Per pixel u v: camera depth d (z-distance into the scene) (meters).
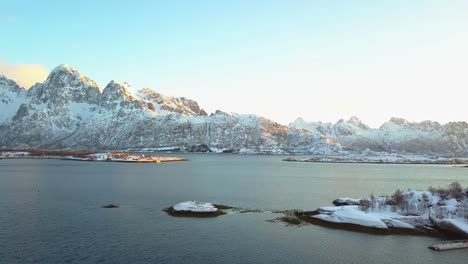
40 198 105.50
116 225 73.94
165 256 56.81
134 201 102.62
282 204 100.88
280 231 70.62
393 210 82.56
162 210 89.19
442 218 73.62
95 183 147.88
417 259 56.72
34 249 58.84
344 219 75.50
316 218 79.00
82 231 69.25
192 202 92.00
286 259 56.28
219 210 88.31
